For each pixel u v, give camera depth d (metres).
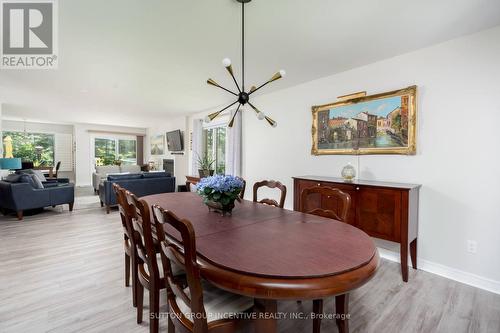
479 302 1.99
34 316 1.77
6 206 4.38
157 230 1.25
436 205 2.48
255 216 1.87
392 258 2.83
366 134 2.99
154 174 5.62
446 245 2.42
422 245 2.58
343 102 3.21
